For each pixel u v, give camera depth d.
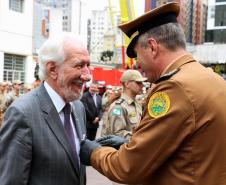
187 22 40.59
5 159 2.06
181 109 1.80
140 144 1.86
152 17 1.99
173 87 1.84
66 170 2.17
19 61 24.41
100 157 2.08
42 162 2.11
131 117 4.43
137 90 4.48
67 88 2.19
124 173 1.92
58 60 2.16
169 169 1.87
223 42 40.59
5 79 23.27
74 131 2.36
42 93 2.23
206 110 1.80
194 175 1.81
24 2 24.25
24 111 2.10
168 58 1.99
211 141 1.81
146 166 1.86
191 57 2.00
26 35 24.56
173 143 1.82
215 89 1.86
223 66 37.00
